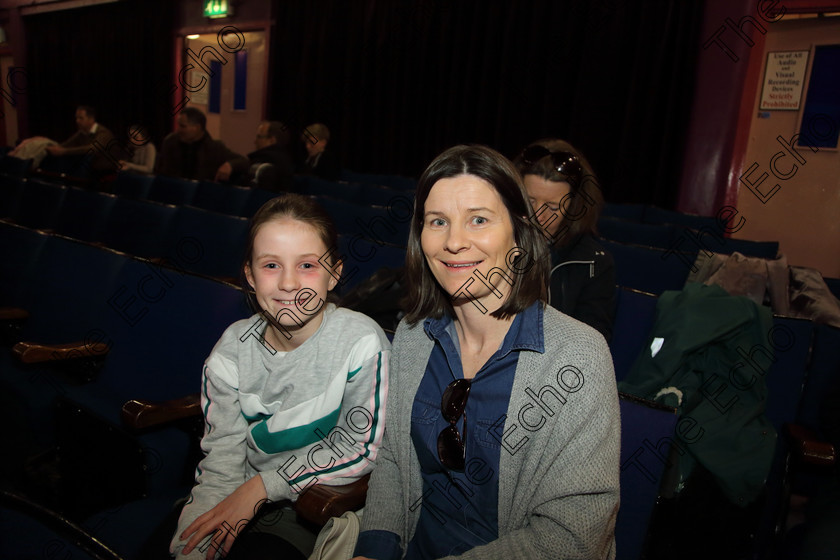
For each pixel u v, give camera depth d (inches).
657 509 51.6
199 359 60.1
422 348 41.9
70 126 378.6
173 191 148.7
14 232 85.0
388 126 243.8
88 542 34.1
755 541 56.7
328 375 45.0
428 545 39.6
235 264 94.3
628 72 181.2
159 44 314.8
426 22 226.5
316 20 254.7
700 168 167.3
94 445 55.1
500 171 36.1
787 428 54.3
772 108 163.9
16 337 76.5
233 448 46.1
